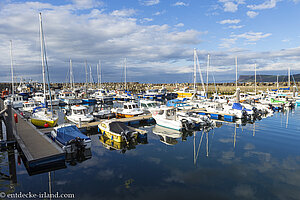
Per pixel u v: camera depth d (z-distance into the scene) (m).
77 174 10.95
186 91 56.09
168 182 10.07
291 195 8.88
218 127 22.88
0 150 14.30
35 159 11.12
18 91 66.31
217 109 30.44
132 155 13.87
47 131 17.77
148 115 27.08
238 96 35.75
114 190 9.30
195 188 9.48
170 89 92.06
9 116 14.70
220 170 11.41
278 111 35.22
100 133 20.20
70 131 15.88
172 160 12.94
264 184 9.83
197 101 38.25
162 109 23.09
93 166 12.02
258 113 30.69
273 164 12.19
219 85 106.19
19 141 14.27
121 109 28.70
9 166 11.90
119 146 15.98
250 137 18.31
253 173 10.99
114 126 17.80
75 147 13.97
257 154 13.89
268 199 8.60
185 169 11.55
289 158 13.15
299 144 16.08
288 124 23.92
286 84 88.50
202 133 20.17
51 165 11.79
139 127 23.22
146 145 16.22
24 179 10.34
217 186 9.68
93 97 54.69
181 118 21.98
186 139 17.97
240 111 26.88
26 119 22.97
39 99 42.53
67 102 45.69
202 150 14.87
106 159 13.15
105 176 10.71
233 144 16.28
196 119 22.97
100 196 8.82
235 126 23.28
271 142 16.70
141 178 10.48
